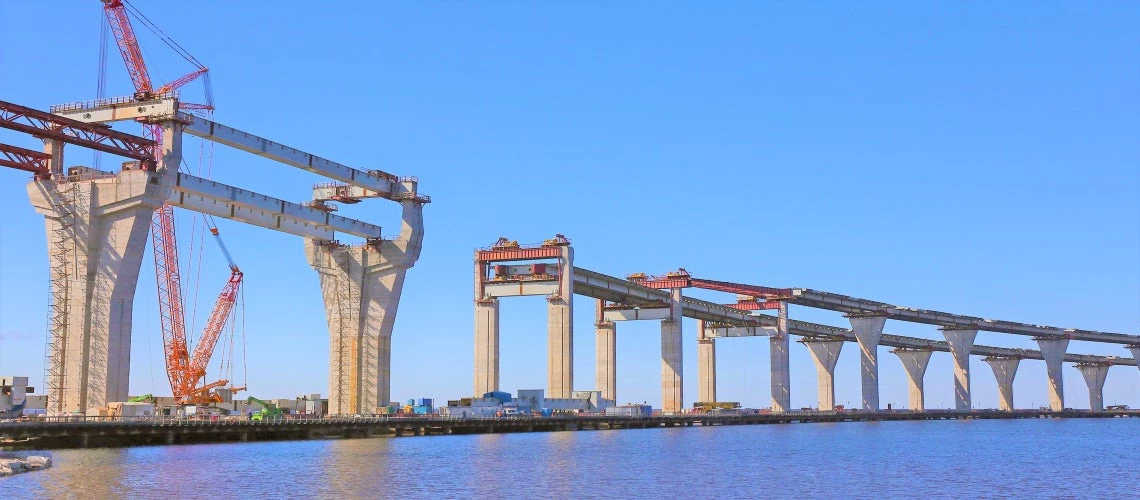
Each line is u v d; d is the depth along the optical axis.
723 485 82.62
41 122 116.31
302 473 87.00
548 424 178.12
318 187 168.00
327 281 171.62
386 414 163.62
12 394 117.25
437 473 89.19
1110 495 78.06
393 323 169.38
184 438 119.25
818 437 169.12
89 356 120.31
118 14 140.25
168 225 171.38
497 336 194.12
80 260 121.25
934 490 80.75
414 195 167.12
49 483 74.88
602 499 73.06
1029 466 104.56
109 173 128.25
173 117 123.50
